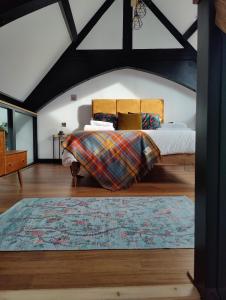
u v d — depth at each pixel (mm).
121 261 1294
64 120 5688
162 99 5641
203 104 936
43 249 1425
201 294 967
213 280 933
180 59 5441
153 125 5094
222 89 889
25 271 1203
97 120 5258
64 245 1471
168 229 1703
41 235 1607
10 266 1250
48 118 5676
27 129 5250
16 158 2887
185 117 5723
